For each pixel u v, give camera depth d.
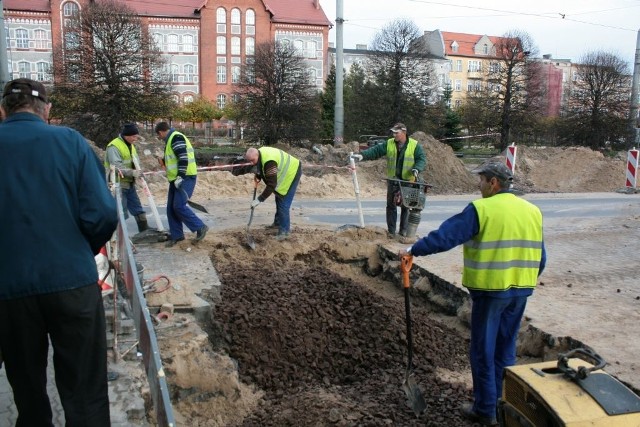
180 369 5.38
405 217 10.02
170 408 2.53
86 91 31.72
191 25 58.28
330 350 6.62
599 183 24.38
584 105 40.12
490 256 4.68
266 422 5.25
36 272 2.81
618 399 3.37
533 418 3.57
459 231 4.63
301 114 34.72
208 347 5.82
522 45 40.66
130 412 3.97
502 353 5.02
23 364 2.98
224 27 58.66
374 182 20.66
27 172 2.86
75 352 2.97
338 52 23.81
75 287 2.89
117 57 31.84
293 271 8.34
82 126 32.06
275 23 59.81
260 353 6.36
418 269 8.62
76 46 32.28
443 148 22.97
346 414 5.21
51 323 2.93
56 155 2.91
